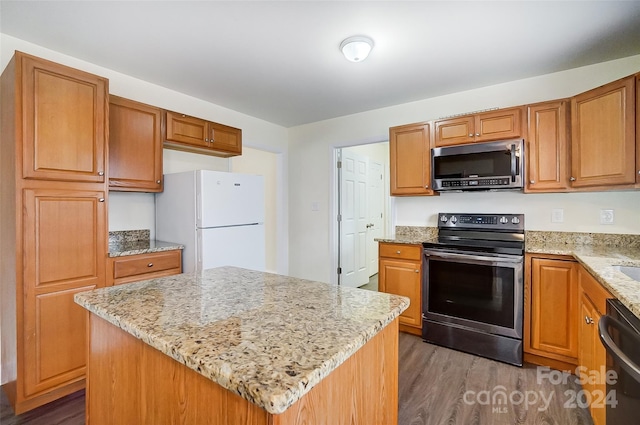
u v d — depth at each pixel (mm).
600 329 1084
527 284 2240
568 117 2289
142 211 2820
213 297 1104
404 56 2312
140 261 2273
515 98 2750
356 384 822
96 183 2043
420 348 2545
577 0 1678
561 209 2555
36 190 1792
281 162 4312
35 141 1782
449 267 2535
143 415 886
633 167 1863
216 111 3402
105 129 2086
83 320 1957
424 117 3229
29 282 1759
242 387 563
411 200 3254
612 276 1405
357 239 4477
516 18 1843
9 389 1866
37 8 1754
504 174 2467
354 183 4414
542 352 2203
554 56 2309
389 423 987
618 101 1938
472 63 2420
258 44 2154
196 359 657
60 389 1883
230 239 2723
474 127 2639
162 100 2910
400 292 2824
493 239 2740
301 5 1733
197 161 3295
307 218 4184
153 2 1708
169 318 893
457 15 1818
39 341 1786
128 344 934
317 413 682
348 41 2072
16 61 1728
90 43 2145
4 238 1899
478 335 2406
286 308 981
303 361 643
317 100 3252
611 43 2123
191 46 2184
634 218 2297
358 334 780
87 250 1991
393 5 1730
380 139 3535
